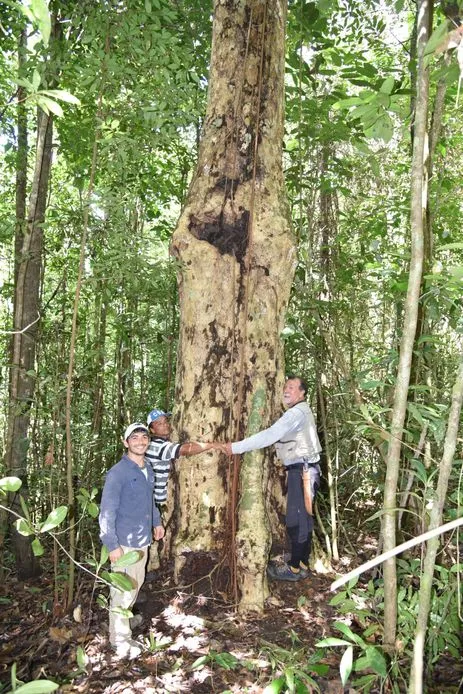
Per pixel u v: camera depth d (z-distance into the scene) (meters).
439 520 1.84
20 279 4.54
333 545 4.53
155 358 7.06
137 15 4.11
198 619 3.39
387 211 5.51
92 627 3.51
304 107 5.05
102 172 5.51
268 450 3.94
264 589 3.56
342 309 5.19
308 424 3.79
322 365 5.04
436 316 3.23
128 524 3.23
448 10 2.35
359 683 2.38
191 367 3.83
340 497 5.99
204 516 3.68
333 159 5.23
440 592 3.26
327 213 5.64
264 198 3.86
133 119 4.43
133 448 3.25
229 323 3.82
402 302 4.04
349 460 5.79
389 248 5.60
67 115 5.29
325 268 5.50
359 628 3.26
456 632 2.80
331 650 3.10
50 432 4.39
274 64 3.95
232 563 3.60
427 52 1.69
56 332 4.53
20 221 4.34
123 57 4.19
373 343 5.34
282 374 3.97
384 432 2.22
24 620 3.85
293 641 3.11
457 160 6.38
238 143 3.85
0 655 3.38
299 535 3.75
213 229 3.81
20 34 4.80
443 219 5.86
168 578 3.72
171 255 3.92
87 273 4.78
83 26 4.12
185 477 3.74
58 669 3.11
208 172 3.87
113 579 2.22
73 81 4.96
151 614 3.48
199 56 5.58
